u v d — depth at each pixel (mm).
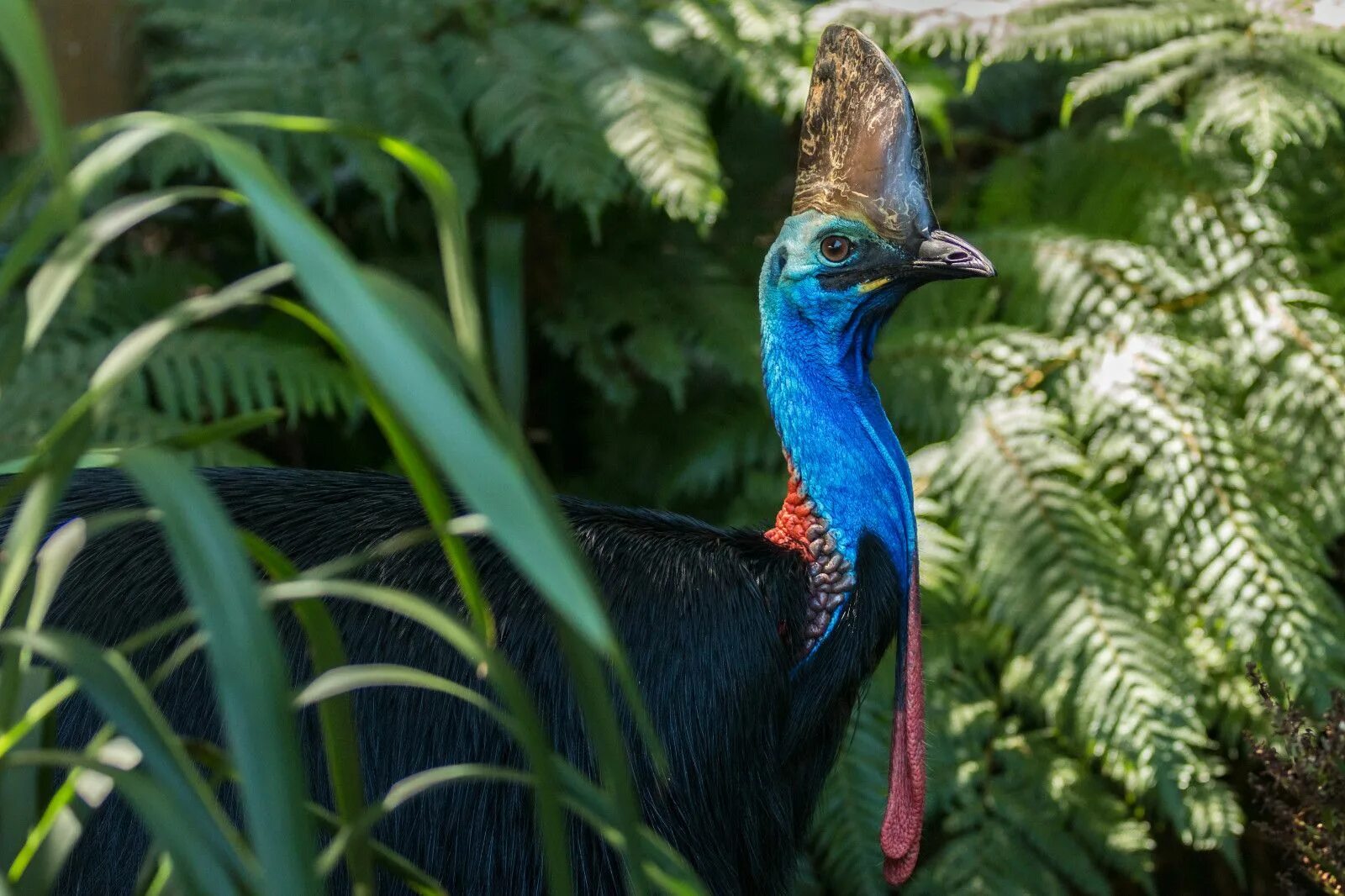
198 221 6371
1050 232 5961
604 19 5969
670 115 5500
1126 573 5168
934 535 5254
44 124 1380
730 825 3340
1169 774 4820
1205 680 5121
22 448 4938
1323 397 5527
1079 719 5023
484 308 6035
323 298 1401
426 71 5707
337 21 5957
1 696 1703
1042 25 5738
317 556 3303
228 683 1454
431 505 1856
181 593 3152
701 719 3266
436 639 3199
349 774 1968
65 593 3145
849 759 5020
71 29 6266
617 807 1742
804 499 3537
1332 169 6266
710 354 5758
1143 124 6340
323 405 5336
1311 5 5738
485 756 3176
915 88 5695
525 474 1608
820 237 3494
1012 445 5363
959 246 3412
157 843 1759
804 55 5969
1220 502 5324
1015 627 5148
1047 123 7043
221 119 1800
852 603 3494
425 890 2068
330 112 5551
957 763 5102
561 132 5465
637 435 6176
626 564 3377
